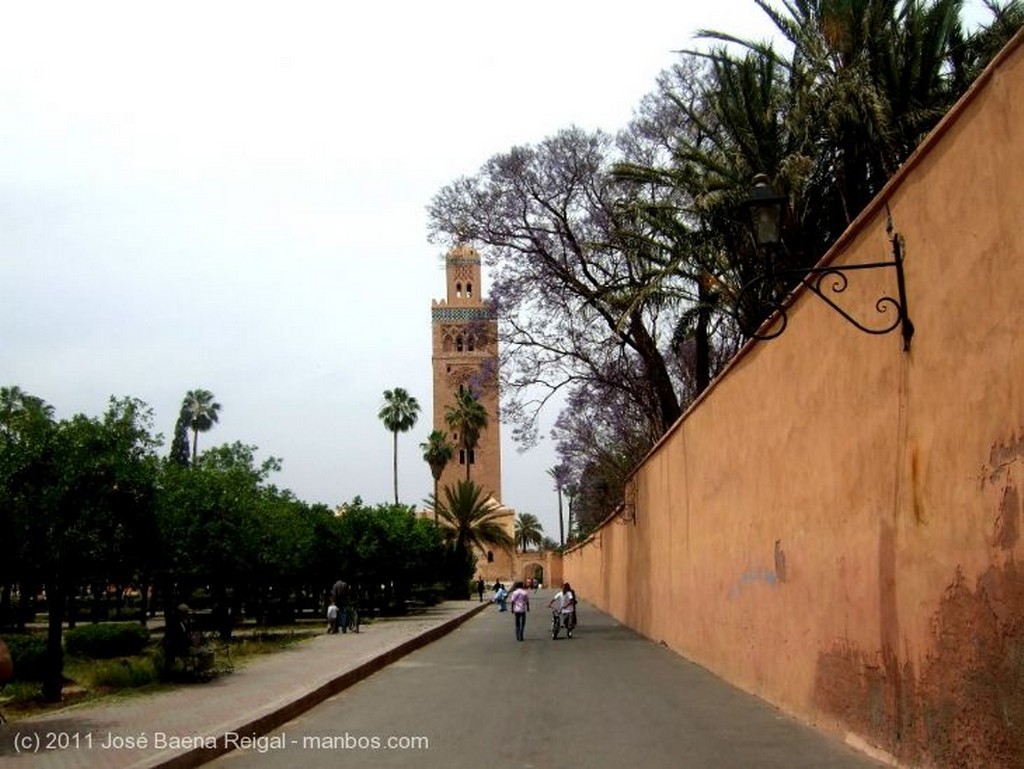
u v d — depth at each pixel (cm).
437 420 9544
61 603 1452
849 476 923
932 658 734
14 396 1412
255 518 2338
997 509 629
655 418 2998
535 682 1580
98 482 1427
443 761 897
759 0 1850
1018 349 598
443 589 7081
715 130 2248
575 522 6738
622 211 2520
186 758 890
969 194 661
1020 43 587
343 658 1994
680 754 895
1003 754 624
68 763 863
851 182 1791
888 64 1683
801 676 1091
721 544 1563
